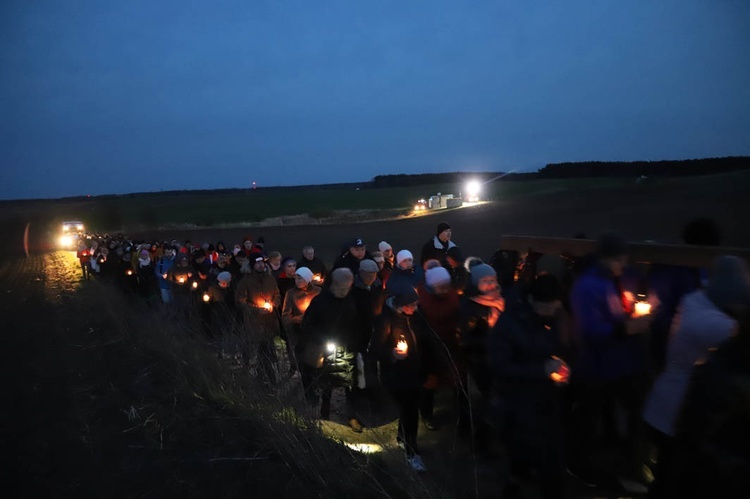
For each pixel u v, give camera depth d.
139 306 11.75
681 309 3.35
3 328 10.57
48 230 67.38
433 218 38.16
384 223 39.22
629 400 4.20
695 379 2.42
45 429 5.07
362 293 6.24
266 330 7.08
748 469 2.26
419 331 4.96
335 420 6.10
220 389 5.78
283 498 3.78
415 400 4.82
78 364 7.14
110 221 65.31
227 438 4.73
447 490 4.11
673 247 4.10
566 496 4.12
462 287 5.93
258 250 10.42
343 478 4.02
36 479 4.12
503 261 6.79
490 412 3.80
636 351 4.20
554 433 3.58
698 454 2.42
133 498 3.80
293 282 8.50
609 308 4.06
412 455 4.61
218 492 3.87
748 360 2.29
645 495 3.95
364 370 6.06
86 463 4.34
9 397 6.03
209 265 10.66
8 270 27.58
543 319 3.64
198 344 7.04
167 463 4.30
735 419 2.29
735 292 2.84
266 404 5.08
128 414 5.27
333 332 5.69
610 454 4.35
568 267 5.67
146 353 7.25
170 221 62.72
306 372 5.76
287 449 4.28
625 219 23.55
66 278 21.27
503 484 4.28
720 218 19.48
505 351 3.63
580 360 4.18
